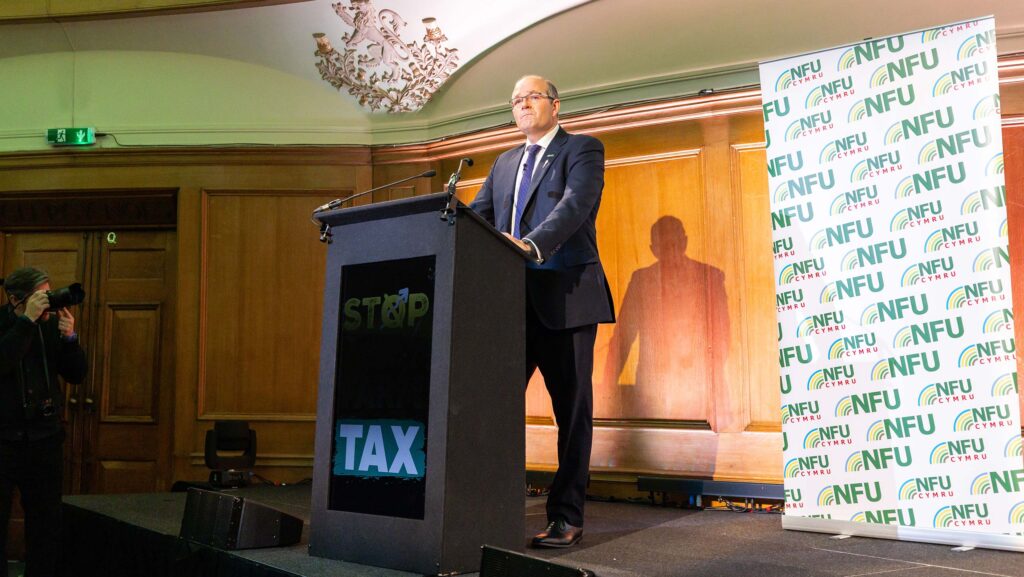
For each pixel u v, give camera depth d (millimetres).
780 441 3701
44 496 3086
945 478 2605
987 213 2605
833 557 2322
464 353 1973
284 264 5148
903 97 2768
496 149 4703
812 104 2939
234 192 5211
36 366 3088
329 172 5172
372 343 2107
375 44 4855
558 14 4383
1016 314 3352
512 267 2152
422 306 2018
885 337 2746
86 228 5656
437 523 1890
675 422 3957
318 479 2162
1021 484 2486
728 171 3967
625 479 3971
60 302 2998
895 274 2742
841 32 3826
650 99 4172
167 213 5473
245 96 5262
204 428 5066
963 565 2213
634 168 4227
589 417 2504
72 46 5195
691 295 3998
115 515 3223
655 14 4164
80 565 3424
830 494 2801
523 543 2105
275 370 5078
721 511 3496
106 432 5555
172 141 5262
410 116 5086
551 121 2676
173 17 4910
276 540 2373
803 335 2896
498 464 2047
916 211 2719
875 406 2746
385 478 2029
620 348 4141
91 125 5332
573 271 2498
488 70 4742
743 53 4047
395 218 2098
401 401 2025
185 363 5125
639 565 2164
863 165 2826
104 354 5609
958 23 2686
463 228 2004
